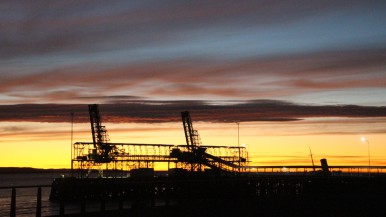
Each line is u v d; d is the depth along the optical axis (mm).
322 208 59375
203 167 113062
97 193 71500
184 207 48344
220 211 52156
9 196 140750
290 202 62969
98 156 96188
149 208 43688
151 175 97938
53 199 83688
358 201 64938
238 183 94750
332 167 112938
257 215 52812
